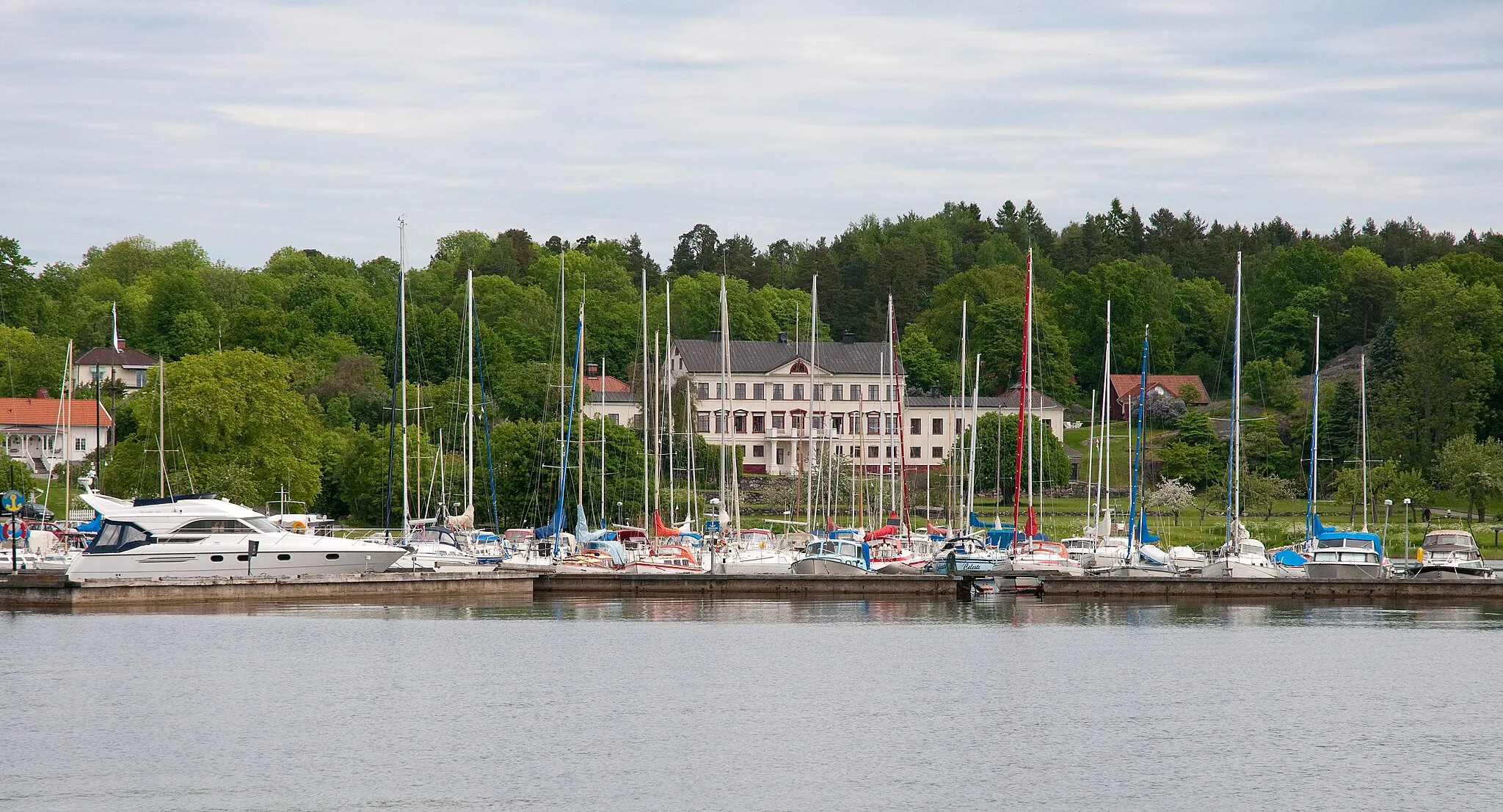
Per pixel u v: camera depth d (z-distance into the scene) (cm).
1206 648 9306
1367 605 11962
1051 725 6906
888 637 9656
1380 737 6706
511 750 6281
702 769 6022
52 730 6506
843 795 5688
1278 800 5681
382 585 10906
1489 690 7831
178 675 7756
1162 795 5734
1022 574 12181
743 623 10238
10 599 9962
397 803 5503
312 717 6844
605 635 9519
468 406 15662
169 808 5400
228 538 10462
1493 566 14775
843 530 15038
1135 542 14012
